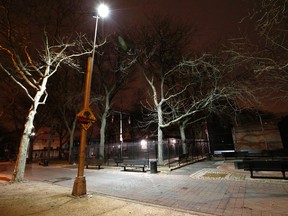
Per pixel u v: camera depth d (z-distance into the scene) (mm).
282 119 26391
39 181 12742
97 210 5973
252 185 8852
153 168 14328
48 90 29141
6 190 9172
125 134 45469
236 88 17984
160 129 20469
